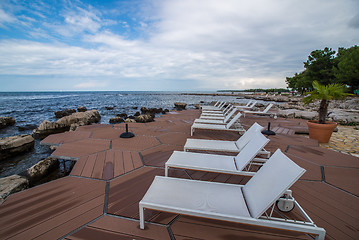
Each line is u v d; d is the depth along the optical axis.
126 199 2.19
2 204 2.05
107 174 2.87
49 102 28.39
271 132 5.36
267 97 37.81
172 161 2.57
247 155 2.49
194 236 1.59
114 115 14.22
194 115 10.12
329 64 24.70
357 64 16.67
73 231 1.65
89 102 29.19
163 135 5.44
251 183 1.84
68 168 3.93
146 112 15.62
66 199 2.17
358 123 7.16
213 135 5.46
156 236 1.59
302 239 1.56
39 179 3.30
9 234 1.61
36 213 1.90
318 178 2.77
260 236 1.59
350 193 2.36
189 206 1.54
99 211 1.95
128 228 1.69
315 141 4.72
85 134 5.45
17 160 4.71
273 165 1.80
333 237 1.62
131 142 4.67
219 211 1.49
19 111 16.58
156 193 1.74
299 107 14.89
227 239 1.55
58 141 4.71
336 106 11.73
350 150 4.21
